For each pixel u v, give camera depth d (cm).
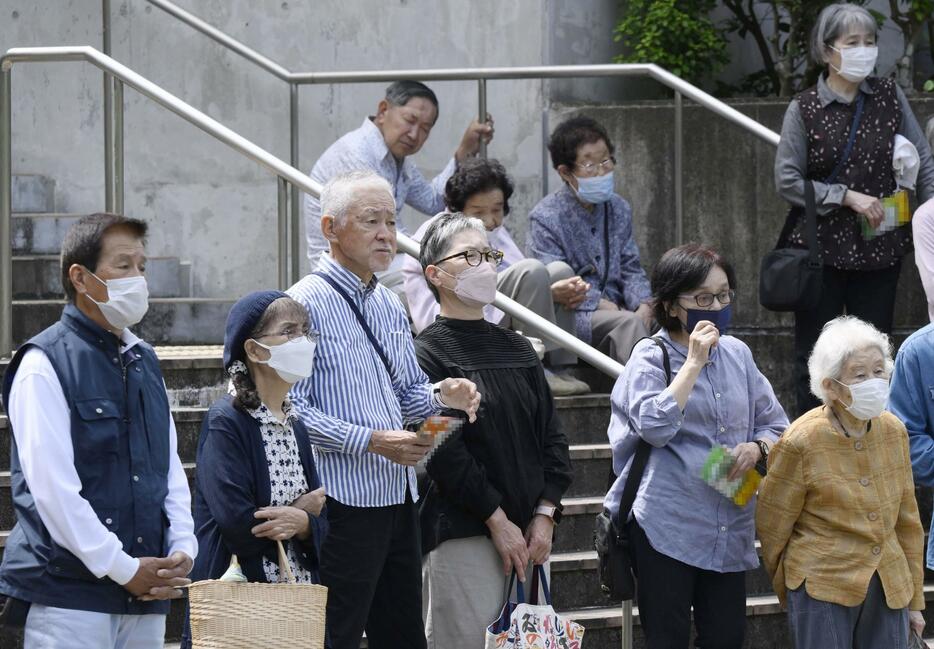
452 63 2088
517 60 2095
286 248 1457
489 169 1505
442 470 1102
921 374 1221
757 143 1934
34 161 2023
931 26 2147
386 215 1084
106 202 1487
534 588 1147
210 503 950
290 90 1933
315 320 1057
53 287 1806
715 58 2098
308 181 1430
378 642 1116
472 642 1125
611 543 1142
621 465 1162
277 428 980
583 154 1645
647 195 1948
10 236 1480
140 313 930
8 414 905
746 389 1152
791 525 1142
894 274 1541
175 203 2022
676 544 1114
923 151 1573
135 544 907
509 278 1508
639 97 2122
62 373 903
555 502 1155
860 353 1107
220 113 2045
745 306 1927
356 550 1055
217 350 1571
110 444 905
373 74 1830
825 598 1123
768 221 1930
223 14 2058
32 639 886
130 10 2036
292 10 2069
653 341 1152
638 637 1336
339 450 1034
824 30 1519
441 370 1141
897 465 1148
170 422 960
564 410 1508
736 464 1110
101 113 2022
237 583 896
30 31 2034
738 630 1134
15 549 898
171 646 1256
